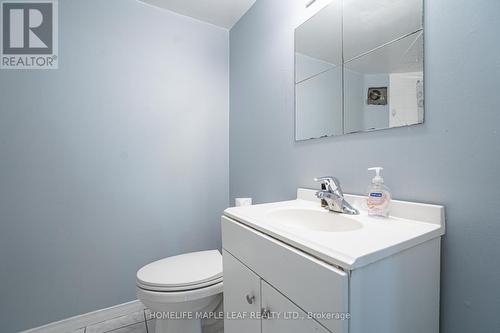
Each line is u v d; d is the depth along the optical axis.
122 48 1.42
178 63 1.61
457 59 0.62
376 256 0.46
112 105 1.40
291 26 1.19
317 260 0.47
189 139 1.66
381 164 0.80
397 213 0.73
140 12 1.48
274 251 0.58
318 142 1.05
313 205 0.97
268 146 1.38
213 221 1.75
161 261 1.16
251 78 1.53
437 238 0.62
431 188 0.67
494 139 0.56
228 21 1.70
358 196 0.85
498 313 0.56
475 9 0.59
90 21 1.33
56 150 1.26
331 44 0.98
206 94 1.72
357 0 0.88
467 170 0.60
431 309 0.60
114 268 1.41
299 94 1.14
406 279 0.53
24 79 1.19
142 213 1.49
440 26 0.65
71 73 1.29
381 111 0.80
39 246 1.22
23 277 1.19
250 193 1.56
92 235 1.35
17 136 1.18
